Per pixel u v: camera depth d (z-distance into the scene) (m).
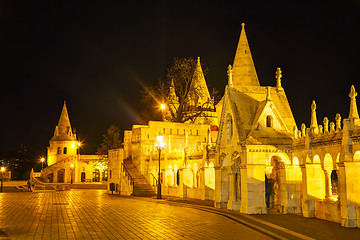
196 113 69.81
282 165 28.05
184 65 68.88
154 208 32.50
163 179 50.00
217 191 31.88
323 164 23.70
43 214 28.08
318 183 24.94
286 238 17.88
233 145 29.31
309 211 24.78
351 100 21.22
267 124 29.06
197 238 18.27
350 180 20.56
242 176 27.91
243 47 40.47
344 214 20.80
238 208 29.48
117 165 58.09
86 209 31.72
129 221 24.08
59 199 44.06
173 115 70.69
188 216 26.56
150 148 59.97
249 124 29.06
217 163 32.25
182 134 61.91
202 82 77.06
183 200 39.41
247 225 22.09
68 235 19.23
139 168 58.19
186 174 44.16
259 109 29.80
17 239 18.20
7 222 23.80
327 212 23.39
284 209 27.47
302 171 25.38
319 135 24.28
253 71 40.09
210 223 23.08
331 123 23.08
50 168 100.56
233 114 29.67
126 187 53.91
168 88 71.50
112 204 36.78
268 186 30.92
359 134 19.77
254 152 27.53
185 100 70.00
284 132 28.84
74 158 102.50
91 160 104.00
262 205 27.23
